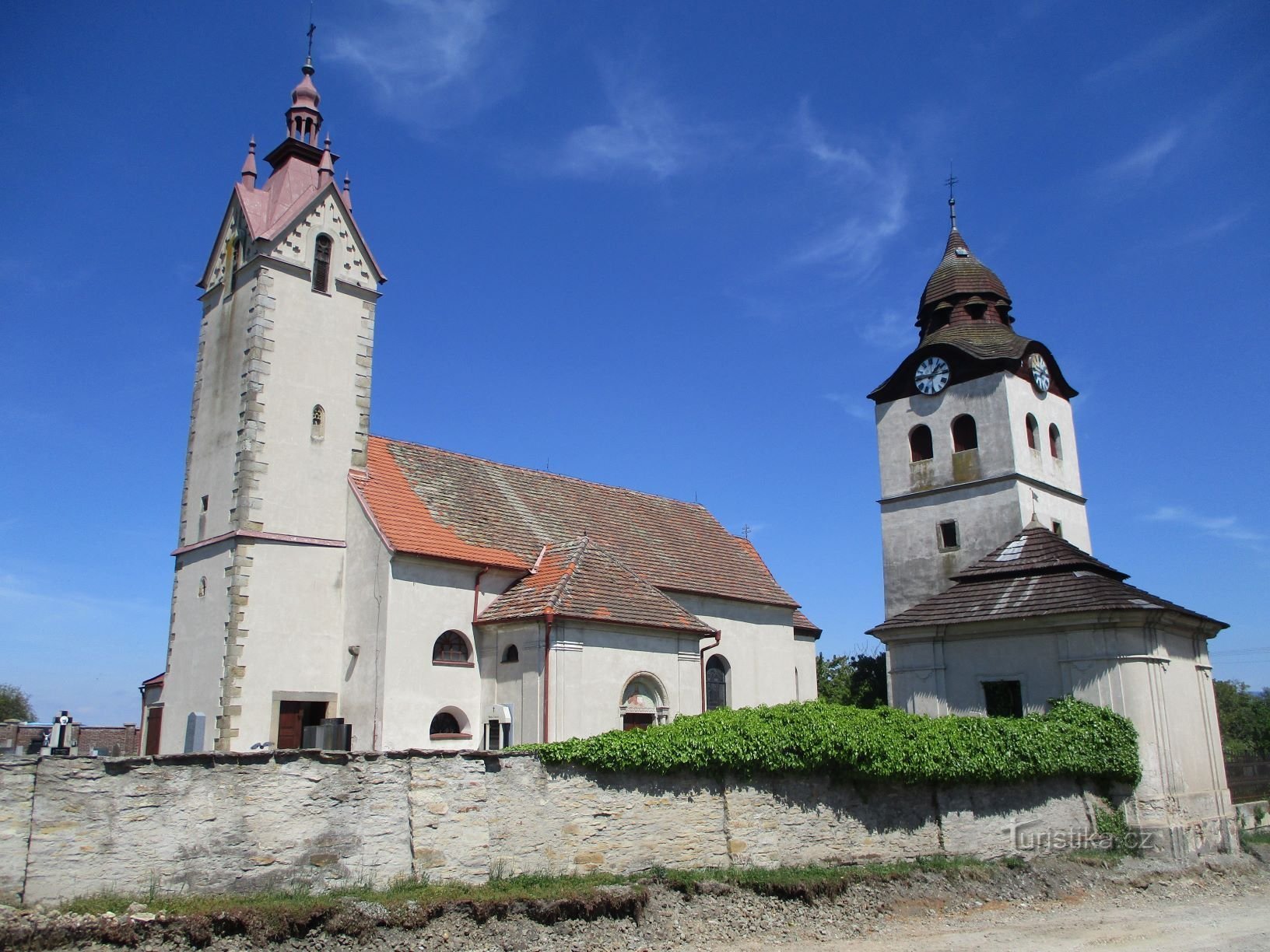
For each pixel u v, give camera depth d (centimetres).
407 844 1628
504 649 2808
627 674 2805
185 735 2553
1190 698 2975
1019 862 2325
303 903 1425
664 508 4175
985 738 2409
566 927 1595
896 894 2019
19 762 1347
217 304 3142
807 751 2053
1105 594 2859
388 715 2658
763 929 1769
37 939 1230
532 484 3672
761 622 3819
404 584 2770
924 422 4472
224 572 2753
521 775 1770
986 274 4644
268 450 2852
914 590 4359
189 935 1320
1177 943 1822
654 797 1909
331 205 3138
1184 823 2702
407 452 3334
